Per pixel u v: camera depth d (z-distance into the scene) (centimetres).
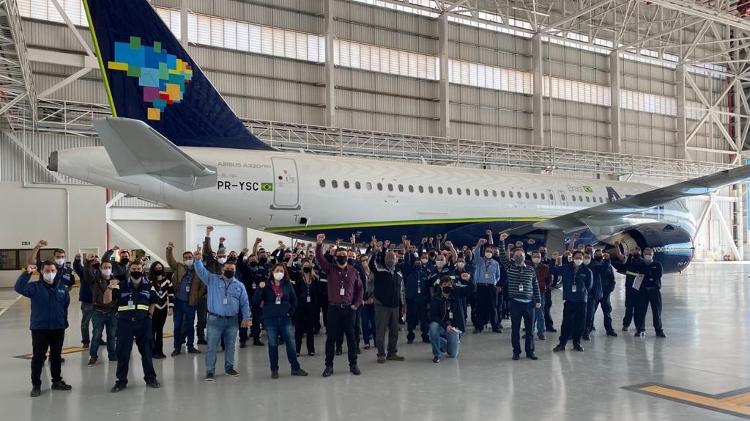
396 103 3319
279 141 2941
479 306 1284
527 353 984
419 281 1162
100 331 993
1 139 2569
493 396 737
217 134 1502
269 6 2966
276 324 872
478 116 3591
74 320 1583
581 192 2216
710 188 1800
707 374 851
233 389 795
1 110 2172
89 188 2705
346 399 733
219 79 2845
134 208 2936
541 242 1967
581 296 1043
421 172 1844
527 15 3609
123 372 799
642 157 4109
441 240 1847
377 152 3203
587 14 3950
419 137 3294
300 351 1092
